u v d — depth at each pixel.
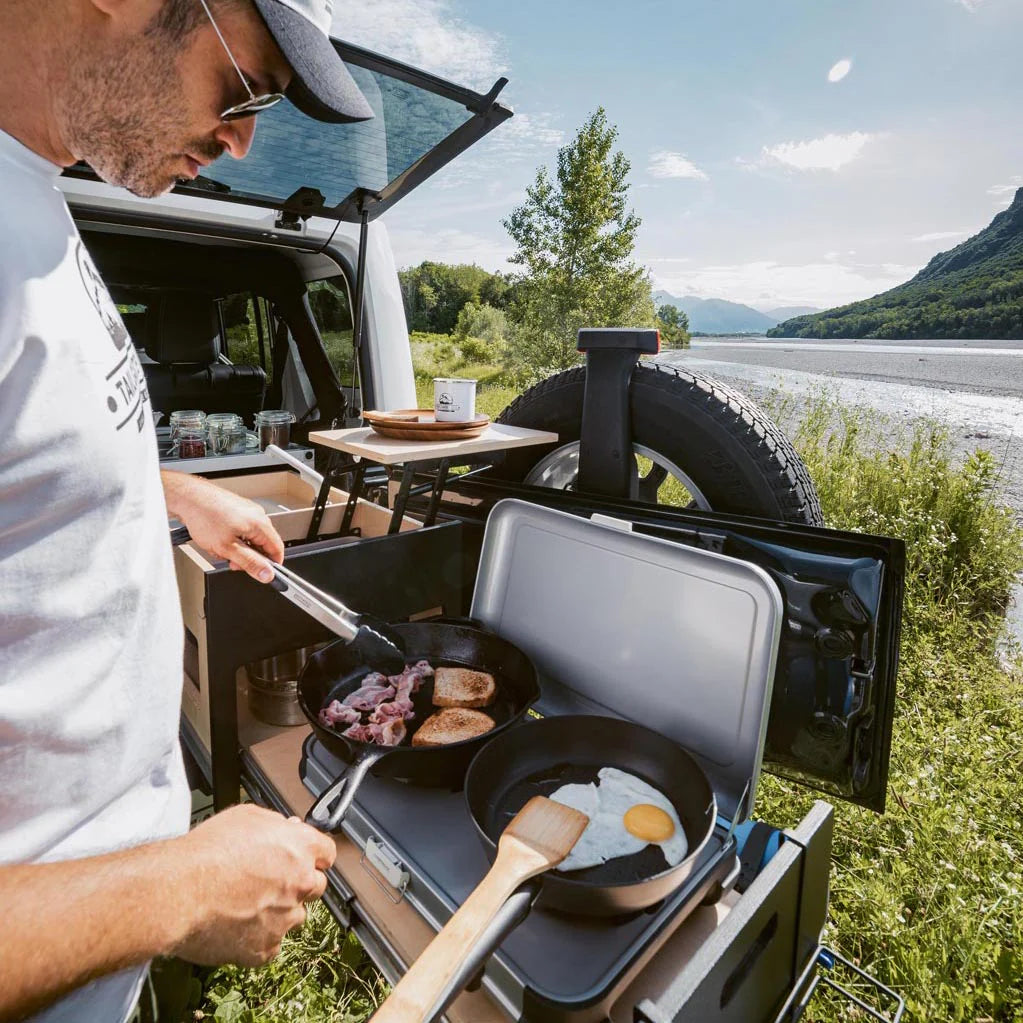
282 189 2.35
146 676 0.79
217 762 1.39
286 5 0.65
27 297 0.58
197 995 1.45
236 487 2.44
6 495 0.60
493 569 1.53
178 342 3.40
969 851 1.76
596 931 0.87
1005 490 6.24
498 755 1.09
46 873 0.55
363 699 1.33
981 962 1.45
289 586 1.23
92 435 0.65
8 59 0.62
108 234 2.90
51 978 0.50
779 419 6.98
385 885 1.04
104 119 0.65
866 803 1.41
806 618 1.36
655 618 1.23
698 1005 0.74
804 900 1.02
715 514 1.49
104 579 0.70
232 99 0.69
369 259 2.77
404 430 1.60
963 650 3.02
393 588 1.62
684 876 0.83
